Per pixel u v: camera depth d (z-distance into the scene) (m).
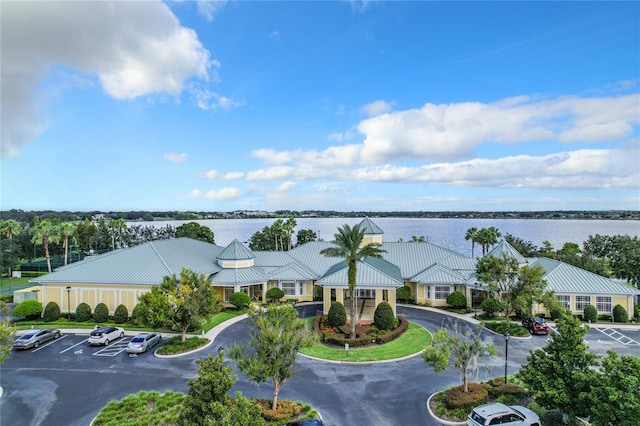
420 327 37.97
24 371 27.53
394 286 39.16
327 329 35.59
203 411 15.02
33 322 40.38
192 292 32.31
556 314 39.81
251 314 22.91
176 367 28.17
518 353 30.48
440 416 20.78
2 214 195.88
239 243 50.56
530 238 184.88
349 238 34.72
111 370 27.69
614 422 15.44
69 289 40.69
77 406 22.45
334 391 24.12
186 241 58.38
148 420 20.30
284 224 92.44
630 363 15.71
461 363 22.50
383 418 20.77
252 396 23.53
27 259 93.56
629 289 41.03
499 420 18.12
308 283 50.06
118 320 39.50
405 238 193.50
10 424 20.53
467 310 43.94
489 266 38.31
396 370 27.41
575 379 17.20
